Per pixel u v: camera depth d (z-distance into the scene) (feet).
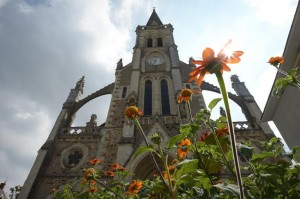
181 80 70.38
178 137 7.79
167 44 91.30
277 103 26.73
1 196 57.47
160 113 62.18
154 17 123.75
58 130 58.23
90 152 52.70
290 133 26.02
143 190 8.98
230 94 66.33
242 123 56.95
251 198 7.26
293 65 22.45
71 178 47.14
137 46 91.40
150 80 74.33
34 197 44.52
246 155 7.80
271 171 7.54
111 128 57.57
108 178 44.34
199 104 61.67
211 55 4.91
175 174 6.70
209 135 9.95
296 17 19.95
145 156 46.44
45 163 50.08
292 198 7.06
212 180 8.48
